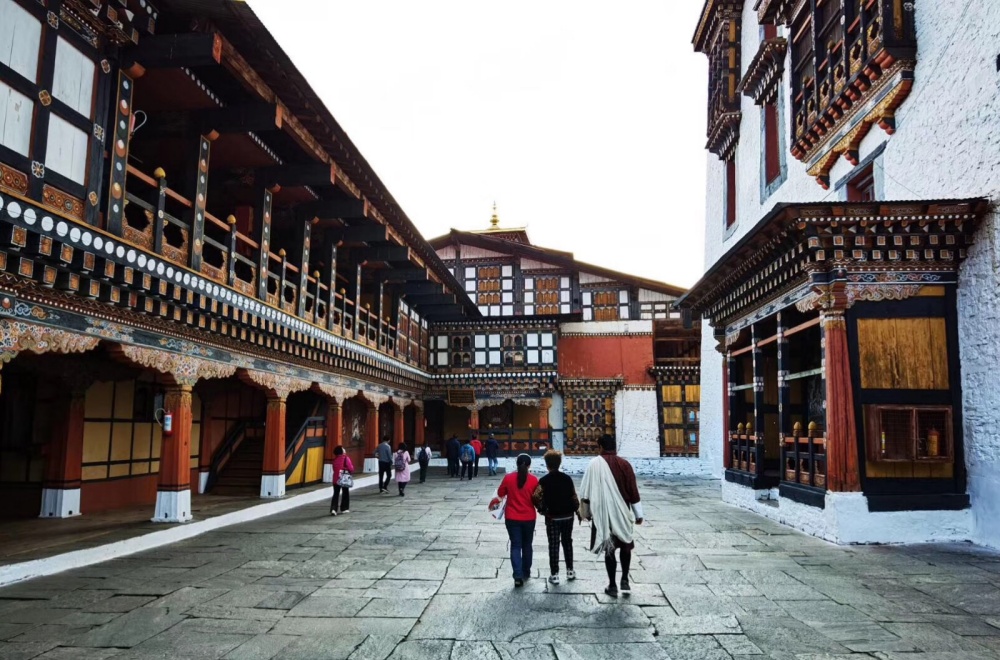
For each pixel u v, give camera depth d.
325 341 16.20
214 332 11.56
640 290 31.48
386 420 27.25
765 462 14.63
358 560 8.87
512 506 7.52
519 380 29.33
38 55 7.64
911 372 9.95
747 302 13.73
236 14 9.07
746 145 19.81
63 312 8.16
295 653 5.28
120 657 5.21
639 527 11.65
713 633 5.70
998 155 9.22
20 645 5.49
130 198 9.13
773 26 18.03
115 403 13.28
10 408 12.21
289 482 16.48
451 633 5.75
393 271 21.91
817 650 5.28
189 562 8.76
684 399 30.30
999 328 9.14
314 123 12.04
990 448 9.30
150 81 10.03
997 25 9.27
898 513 9.73
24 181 7.37
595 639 5.57
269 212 13.56
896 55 11.08
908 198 11.15
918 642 5.45
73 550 8.52
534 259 32.00
